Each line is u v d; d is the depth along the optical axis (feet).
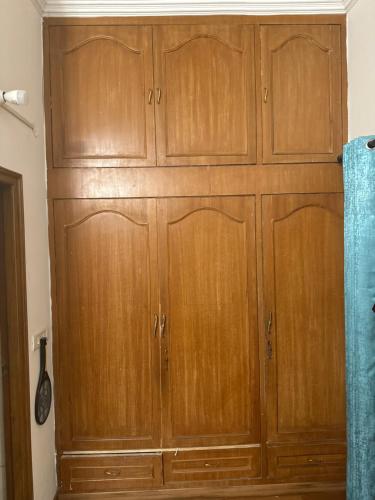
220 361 8.15
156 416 8.14
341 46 8.17
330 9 8.10
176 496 8.14
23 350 6.57
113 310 8.11
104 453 8.12
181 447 8.16
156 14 7.99
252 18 8.09
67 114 7.98
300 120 8.15
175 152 8.07
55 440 8.11
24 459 6.61
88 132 8.00
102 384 8.11
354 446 6.67
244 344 8.17
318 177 8.16
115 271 8.09
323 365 8.26
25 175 6.88
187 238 8.11
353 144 6.48
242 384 8.19
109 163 8.02
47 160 7.97
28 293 6.93
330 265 8.22
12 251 6.42
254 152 8.11
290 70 8.13
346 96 8.20
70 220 8.04
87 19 7.95
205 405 8.16
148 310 8.11
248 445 8.21
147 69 8.01
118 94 8.02
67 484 8.10
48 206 7.99
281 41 8.11
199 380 8.15
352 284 6.60
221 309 8.14
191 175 8.08
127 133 8.04
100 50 7.99
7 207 6.38
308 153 8.15
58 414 8.08
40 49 7.83
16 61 6.57
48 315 7.95
